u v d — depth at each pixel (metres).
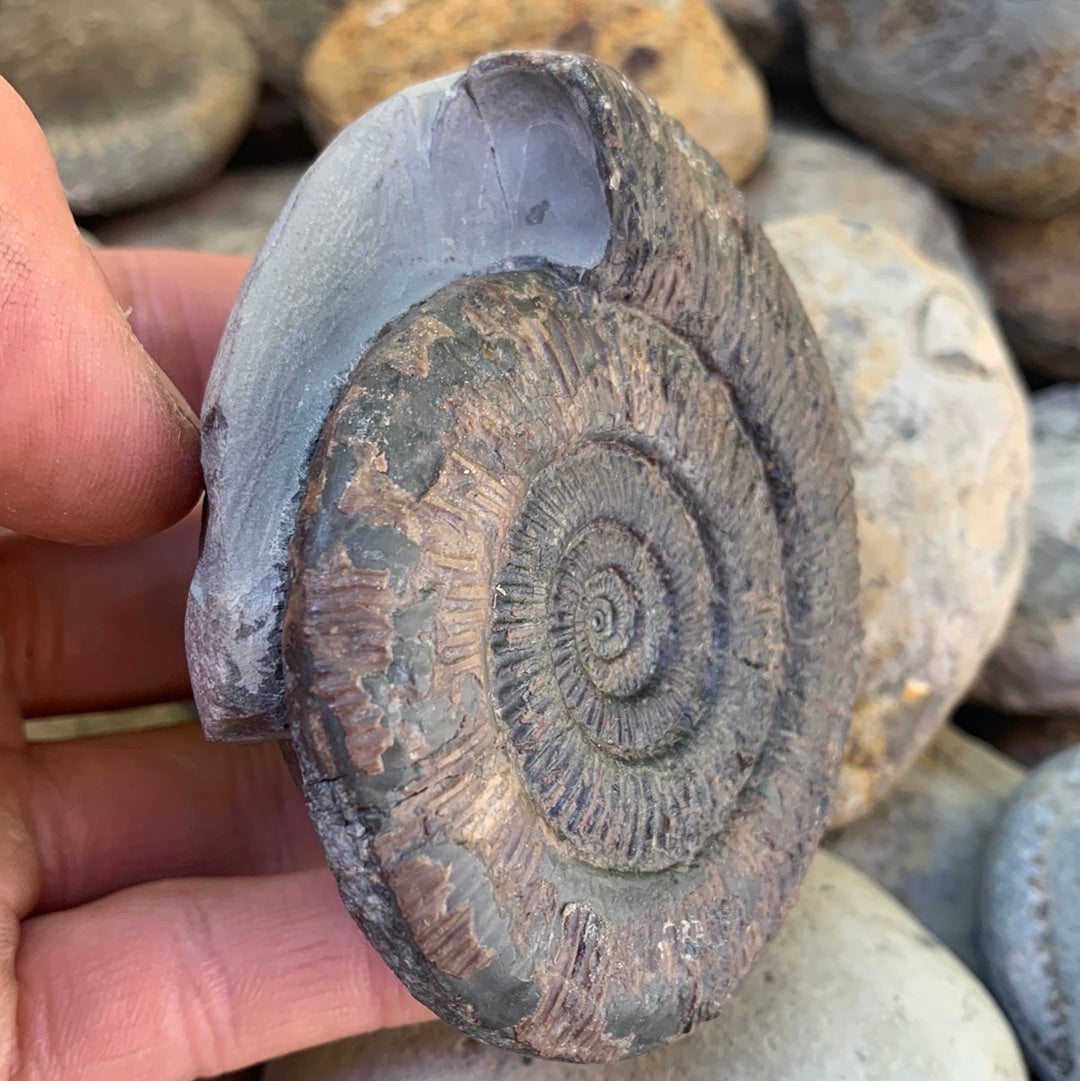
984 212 0.24
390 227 0.10
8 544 0.14
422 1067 0.12
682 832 0.10
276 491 0.09
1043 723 0.21
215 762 0.14
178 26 0.19
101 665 0.15
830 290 0.16
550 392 0.09
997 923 0.15
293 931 0.11
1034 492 0.20
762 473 0.12
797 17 0.23
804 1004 0.13
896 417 0.16
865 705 0.15
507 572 0.09
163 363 0.14
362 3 0.20
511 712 0.09
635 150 0.10
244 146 0.23
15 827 0.12
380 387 0.09
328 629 0.08
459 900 0.08
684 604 0.11
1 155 0.09
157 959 0.10
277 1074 0.13
